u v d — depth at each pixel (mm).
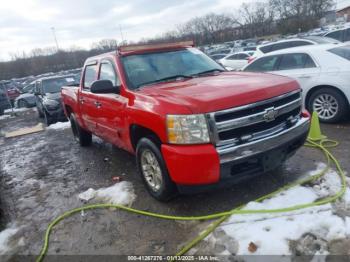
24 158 7027
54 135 8906
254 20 59781
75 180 5148
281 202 3475
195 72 4625
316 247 2789
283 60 6949
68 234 3572
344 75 5902
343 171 4094
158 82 4262
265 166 3410
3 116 15820
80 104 5926
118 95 4316
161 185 3672
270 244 2875
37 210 4285
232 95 3211
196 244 3057
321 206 3293
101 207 4027
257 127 3328
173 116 3195
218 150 3119
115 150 6465
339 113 6074
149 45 4789
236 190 3957
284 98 3562
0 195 5043
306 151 4945
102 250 3205
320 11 54125
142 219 3629
